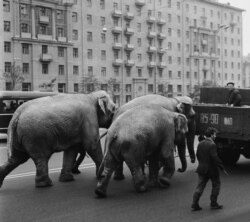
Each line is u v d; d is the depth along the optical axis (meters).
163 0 82.56
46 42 62.75
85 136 9.88
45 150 9.40
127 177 10.74
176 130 9.53
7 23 58.69
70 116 9.55
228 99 12.89
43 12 63.25
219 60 96.62
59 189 9.33
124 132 8.42
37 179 9.55
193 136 11.11
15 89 57.84
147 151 8.79
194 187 9.44
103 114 10.39
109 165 8.58
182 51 86.88
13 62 58.75
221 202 8.07
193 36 89.38
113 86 70.69
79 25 68.31
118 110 10.41
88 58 69.69
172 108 10.64
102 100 10.34
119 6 74.56
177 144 10.12
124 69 75.56
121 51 75.06
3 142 21.17
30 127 9.16
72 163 10.28
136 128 8.47
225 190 9.05
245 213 7.32
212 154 7.40
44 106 9.40
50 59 62.78
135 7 77.38
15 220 7.02
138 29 77.94
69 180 10.21
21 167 12.43
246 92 12.95
